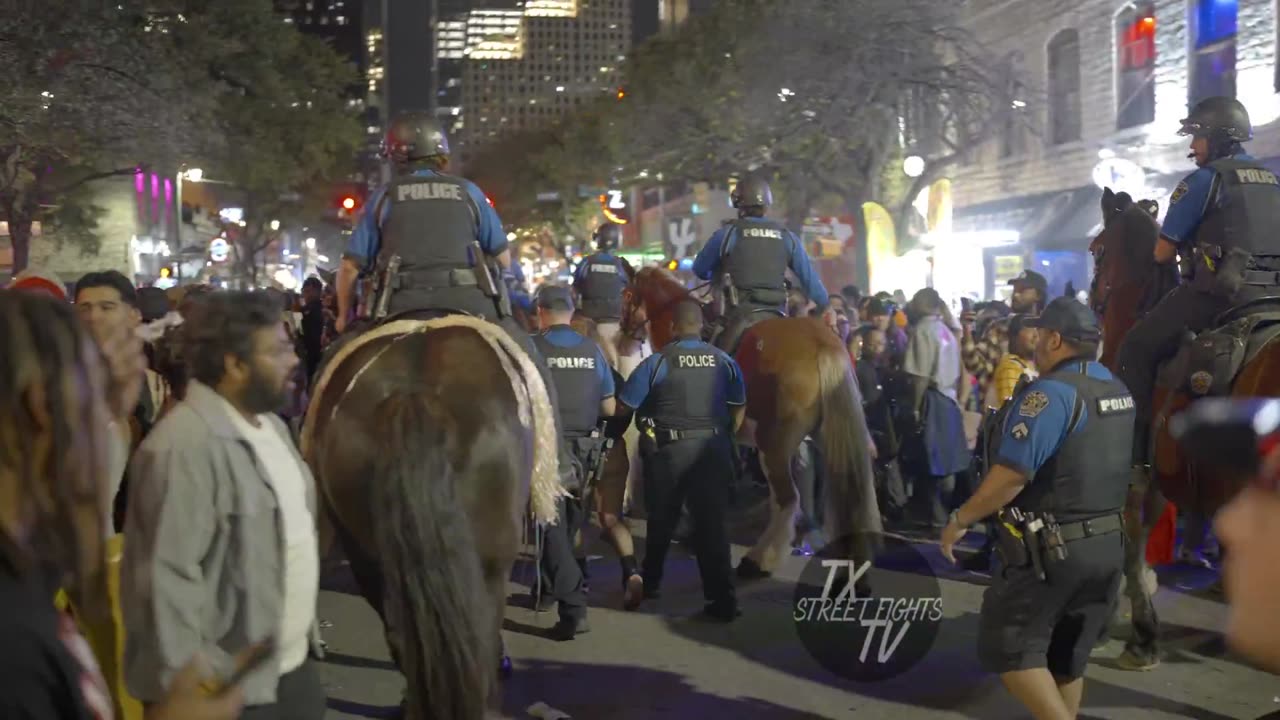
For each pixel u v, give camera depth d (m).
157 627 3.32
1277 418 1.34
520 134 90.31
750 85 29.22
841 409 7.77
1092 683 6.62
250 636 3.46
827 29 27.41
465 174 104.81
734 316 8.55
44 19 22.47
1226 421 1.38
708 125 32.28
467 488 4.57
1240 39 20.88
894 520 11.74
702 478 8.05
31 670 2.02
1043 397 4.77
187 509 3.39
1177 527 9.65
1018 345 9.61
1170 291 6.97
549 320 8.23
